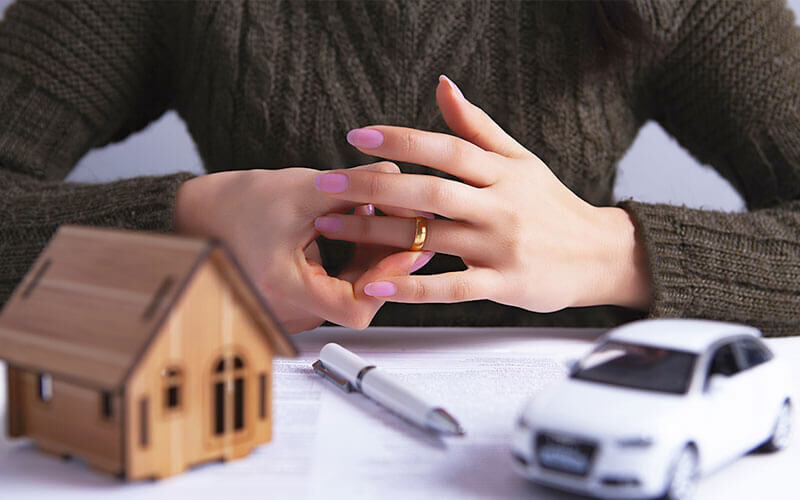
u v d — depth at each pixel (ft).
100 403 1.35
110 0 3.84
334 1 3.54
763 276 2.94
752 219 3.19
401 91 3.54
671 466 1.18
